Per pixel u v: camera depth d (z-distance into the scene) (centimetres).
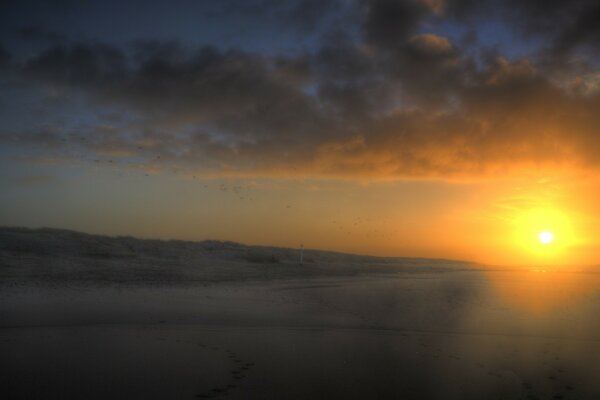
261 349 873
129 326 1048
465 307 1429
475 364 796
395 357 834
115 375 697
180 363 767
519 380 714
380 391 656
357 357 830
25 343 877
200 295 1563
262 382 681
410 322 1165
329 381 693
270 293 1681
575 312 1361
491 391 664
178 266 2480
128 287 1698
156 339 934
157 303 1362
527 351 889
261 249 3888
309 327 1083
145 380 677
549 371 761
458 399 632
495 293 1817
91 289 1605
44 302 1312
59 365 743
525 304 1517
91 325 1050
